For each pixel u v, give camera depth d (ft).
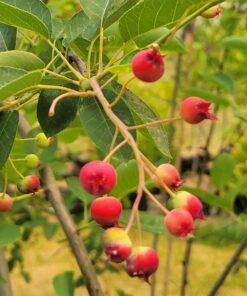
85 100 0.84
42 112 0.87
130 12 0.81
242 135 2.87
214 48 2.92
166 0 0.79
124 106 0.83
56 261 3.81
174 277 3.59
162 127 0.82
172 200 0.72
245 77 3.00
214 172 1.59
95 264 2.31
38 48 1.19
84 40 0.93
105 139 0.82
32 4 0.86
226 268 1.72
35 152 1.27
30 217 2.10
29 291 3.57
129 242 0.68
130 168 1.09
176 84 2.29
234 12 2.55
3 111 0.86
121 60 0.82
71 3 1.71
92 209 0.70
